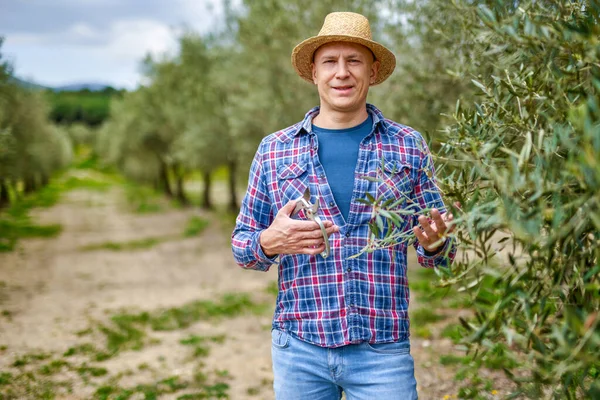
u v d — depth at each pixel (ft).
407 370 6.23
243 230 6.77
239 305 25.35
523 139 4.97
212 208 82.99
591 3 4.09
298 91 34.24
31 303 27.09
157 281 33.71
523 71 4.90
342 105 6.24
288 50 32.91
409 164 6.22
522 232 3.44
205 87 61.41
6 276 34.88
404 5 16.24
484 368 13.46
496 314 4.29
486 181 4.62
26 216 78.43
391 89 17.97
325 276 6.16
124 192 140.77
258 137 41.91
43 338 20.58
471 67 7.00
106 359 18.01
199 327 22.02
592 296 4.05
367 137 6.33
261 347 18.98
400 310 6.26
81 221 75.25
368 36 6.30
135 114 88.33
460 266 4.71
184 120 74.28
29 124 71.67
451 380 13.29
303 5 29.76
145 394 14.73
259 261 6.34
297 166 6.41
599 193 3.08
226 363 17.33
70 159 152.76
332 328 6.12
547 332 4.25
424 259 6.08
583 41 3.72
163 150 88.48
